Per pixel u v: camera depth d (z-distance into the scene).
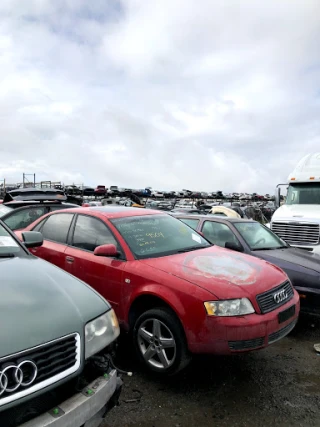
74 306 2.20
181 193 57.47
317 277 4.70
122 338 4.30
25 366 1.75
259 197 59.91
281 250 5.57
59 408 1.87
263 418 2.85
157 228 4.53
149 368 3.46
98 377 2.18
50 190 8.48
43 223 5.24
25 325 1.88
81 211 4.80
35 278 2.44
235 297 3.17
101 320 2.26
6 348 1.71
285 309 3.48
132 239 4.10
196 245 4.50
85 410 1.95
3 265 2.61
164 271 3.52
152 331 3.48
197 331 3.12
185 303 3.19
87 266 4.15
